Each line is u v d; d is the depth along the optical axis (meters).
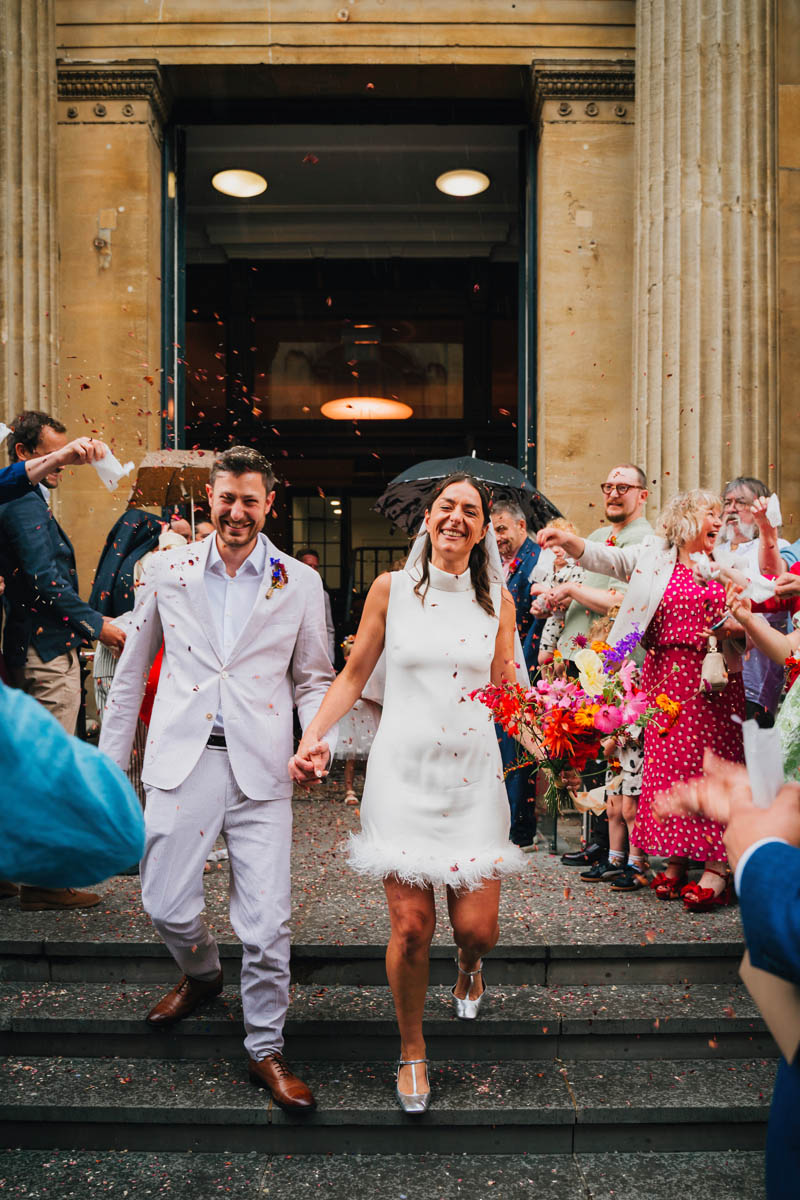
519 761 5.00
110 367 6.90
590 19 6.92
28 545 4.14
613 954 3.61
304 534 10.01
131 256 6.93
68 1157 2.96
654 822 4.04
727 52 6.31
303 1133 2.99
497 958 3.61
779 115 6.87
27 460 3.87
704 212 6.29
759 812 1.37
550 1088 3.11
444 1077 3.18
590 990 3.57
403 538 9.95
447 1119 2.96
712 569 3.51
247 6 6.96
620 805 4.54
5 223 6.33
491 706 2.99
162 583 3.18
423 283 9.89
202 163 8.80
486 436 9.83
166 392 7.33
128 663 3.20
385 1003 3.45
